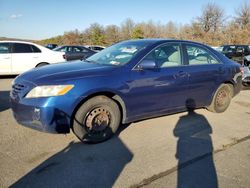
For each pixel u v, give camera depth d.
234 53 17.09
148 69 4.61
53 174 3.34
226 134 4.86
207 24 57.38
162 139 4.50
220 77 5.77
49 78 3.92
